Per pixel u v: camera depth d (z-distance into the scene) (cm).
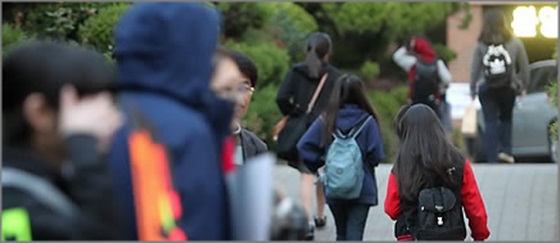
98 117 601
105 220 587
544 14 4041
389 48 4203
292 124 2195
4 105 597
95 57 614
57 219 575
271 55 3384
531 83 3291
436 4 4088
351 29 4059
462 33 4569
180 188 611
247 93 1348
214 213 624
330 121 1764
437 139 1393
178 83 640
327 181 1761
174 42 639
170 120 623
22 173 585
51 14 2245
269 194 646
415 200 1402
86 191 585
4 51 1900
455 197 1394
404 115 1415
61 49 605
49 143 599
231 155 667
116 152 619
